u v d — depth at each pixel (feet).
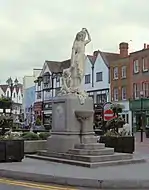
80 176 33.68
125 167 41.14
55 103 51.26
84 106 50.08
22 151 46.57
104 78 173.17
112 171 37.63
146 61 151.53
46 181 33.50
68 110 48.83
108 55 177.47
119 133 60.34
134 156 50.14
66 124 48.67
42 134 61.41
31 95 233.14
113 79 168.35
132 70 158.40
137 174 35.58
